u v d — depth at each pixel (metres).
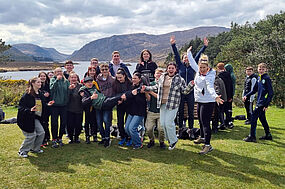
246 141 5.56
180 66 6.19
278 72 12.66
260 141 5.59
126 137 5.52
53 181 3.59
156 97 5.03
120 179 3.67
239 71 15.05
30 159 4.42
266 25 21.98
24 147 4.55
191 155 4.71
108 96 5.38
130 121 5.08
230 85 6.59
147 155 4.71
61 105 5.18
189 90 4.71
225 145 5.28
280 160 4.43
